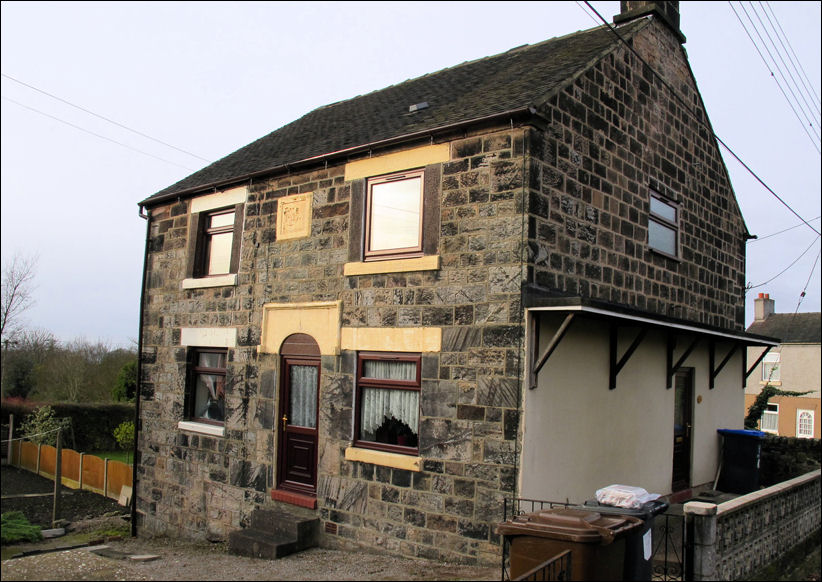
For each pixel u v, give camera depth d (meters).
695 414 11.71
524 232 7.93
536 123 8.12
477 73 12.12
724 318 13.02
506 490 7.66
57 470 13.70
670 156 11.38
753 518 7.78
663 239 11.16
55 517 13.46
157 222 13.26
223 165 13.19
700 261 12.23
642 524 6.11
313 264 10.15
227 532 10.88
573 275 8.70
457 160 8.63
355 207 9.67
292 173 10.66
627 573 5.98
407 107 11.24
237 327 11.20
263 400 10.61
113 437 24.61
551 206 8.36
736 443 11.87
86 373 31.23
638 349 10.11
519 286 7.86
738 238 13.91
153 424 12.62
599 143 9.46
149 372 12.91
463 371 8.20
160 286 12.93
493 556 7.70
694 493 11.52
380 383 9.13
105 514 14.56
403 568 7.85
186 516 11.66
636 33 10.62
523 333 7.76
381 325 9.12
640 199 10.38
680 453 11.35
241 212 11.46
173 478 12.02
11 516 12.64
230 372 11.20
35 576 7.66
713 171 12.97
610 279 9.49
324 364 9.77
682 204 11.72
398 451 8.84
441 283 8.55
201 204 12.26
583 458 8.66
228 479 10.99
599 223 9.34
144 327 13.18
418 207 9.06
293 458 10.19
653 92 10.99
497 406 7.85
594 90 9.45
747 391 36.00
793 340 34.84
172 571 7.98
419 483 8.46
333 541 9.36
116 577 7.63
